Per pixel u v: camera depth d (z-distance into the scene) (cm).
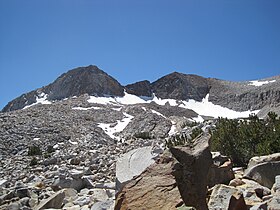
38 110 6175
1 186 1398
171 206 539
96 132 4478
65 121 5006
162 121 5475
